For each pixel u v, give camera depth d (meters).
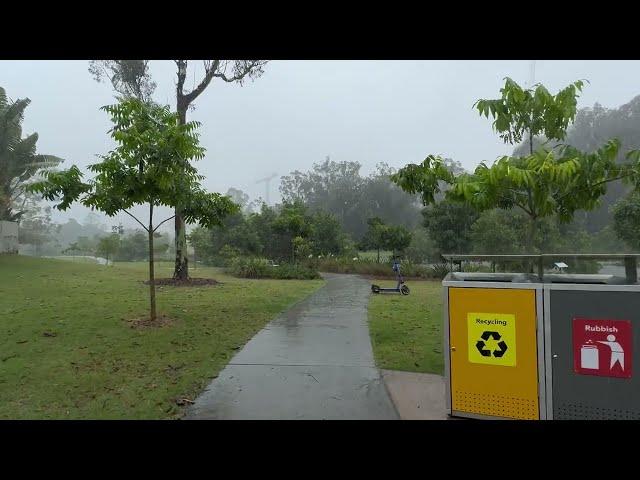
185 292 13.55
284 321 8.97
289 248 30.25
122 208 8.26
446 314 4.10
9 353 6.40
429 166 5.88
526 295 3.79
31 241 58.44
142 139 7.42
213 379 5.35
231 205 9.53
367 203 65.88
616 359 3.51
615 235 19.83
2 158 23.50
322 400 4.66
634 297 3.46
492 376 3.92
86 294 12.45
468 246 23.91
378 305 11.31
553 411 3.69
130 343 7.02
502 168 4.76
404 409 4.38
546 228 17.31
